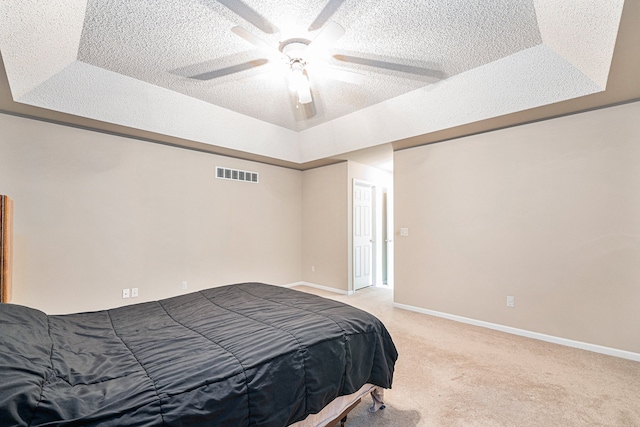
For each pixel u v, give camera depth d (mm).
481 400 1913
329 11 1924
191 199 3957
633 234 2465
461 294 3451
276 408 1206
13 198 2738
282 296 2207
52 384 990
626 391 1998
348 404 1641
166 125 3281
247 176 4613
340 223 4855
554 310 2830
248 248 4605
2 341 1059
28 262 2809
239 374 1153
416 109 3191
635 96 2400
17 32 1705
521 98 2611
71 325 1592
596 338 2611
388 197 5906
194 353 1273
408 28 2090
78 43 2199
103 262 3229
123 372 1121
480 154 3316
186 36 2156
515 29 2102
